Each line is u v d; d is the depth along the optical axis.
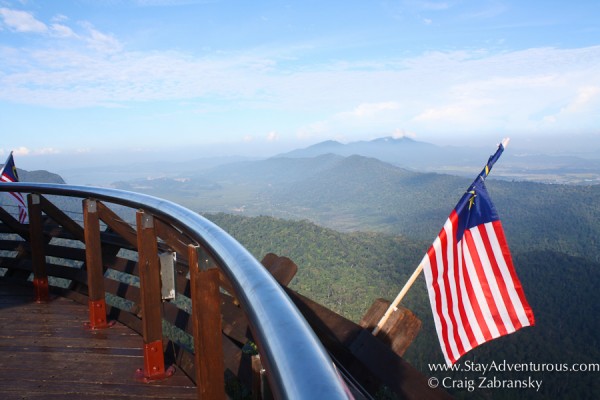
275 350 0.54
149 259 2.27
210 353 1.54
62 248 3.84
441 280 3.03
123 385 2.34
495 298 3.02
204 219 1.43
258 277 0.80
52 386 2.36
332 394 0.41
